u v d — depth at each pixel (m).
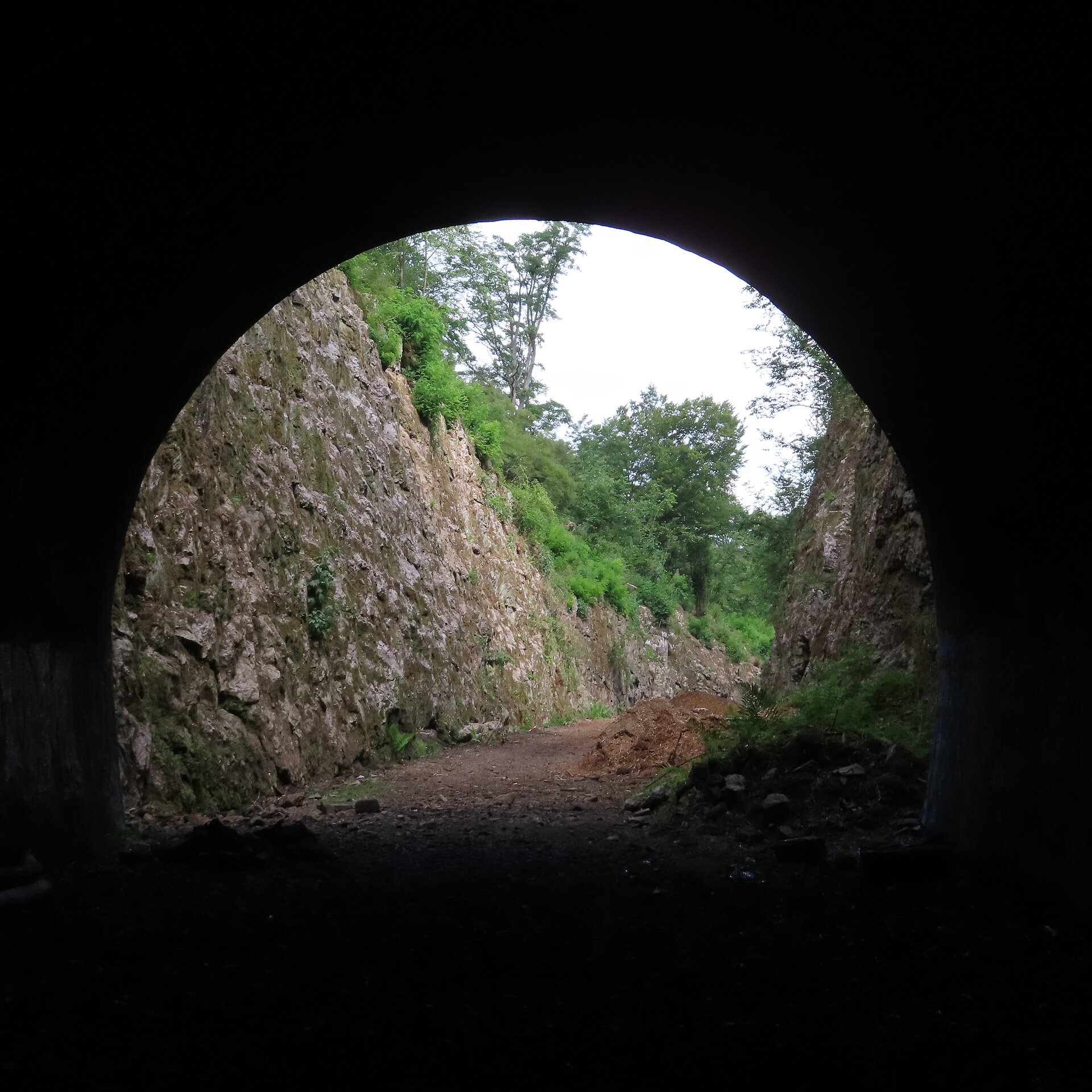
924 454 6.50
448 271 36.47
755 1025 3.41
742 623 56.81
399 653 16.64
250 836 7.14
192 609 10.56
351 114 5.52
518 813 9.56
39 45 4.20
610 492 46.50
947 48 4.04
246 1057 3.13
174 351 7.14
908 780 7.85
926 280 5.42
